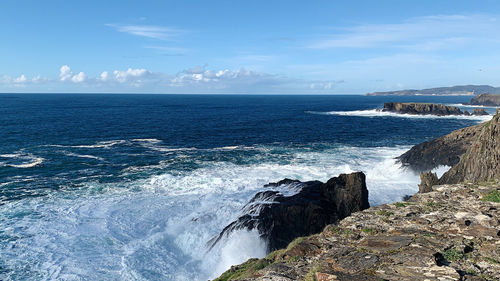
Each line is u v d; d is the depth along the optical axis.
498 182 12.65
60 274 15.95
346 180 23.30
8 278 15.51
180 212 23.22
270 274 7.52
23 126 69.81
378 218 9.83
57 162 38.53
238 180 30.70
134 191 27.72
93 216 22.44
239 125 83.44
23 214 22.61
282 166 36.88
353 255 7.54
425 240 7.89
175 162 39.50
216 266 18.22
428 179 25.25
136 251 18.25
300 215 21.02
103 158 41.47
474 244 7.59
